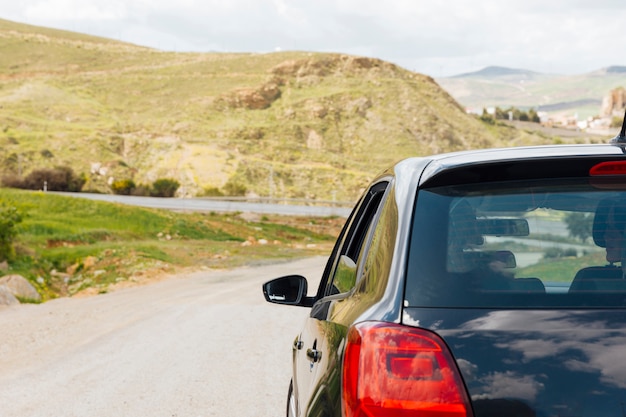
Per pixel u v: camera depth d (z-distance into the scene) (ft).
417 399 6.82
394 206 8.29
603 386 6.61
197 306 57.16
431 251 7.55
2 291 67.77
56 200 188.55
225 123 636.48
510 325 6.94
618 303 7.03
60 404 25.44
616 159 7.84
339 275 10.89
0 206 107.65
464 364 6.82
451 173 8.01
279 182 510.99
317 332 10.32
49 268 107.96
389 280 7.53
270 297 14.03
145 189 442.09
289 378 28.50
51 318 53.01
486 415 6.69
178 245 145.38
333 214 256.11
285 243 184.34
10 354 37.55
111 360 34.22
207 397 25.72
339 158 604.90
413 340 6.98
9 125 553.23
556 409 6.60
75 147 515.91
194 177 499.10
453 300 7.20
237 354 34.32
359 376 7.13
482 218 7.79
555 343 6.80
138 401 25.49
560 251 7.54
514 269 7.38
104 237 148.87
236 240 182.09
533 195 7.97
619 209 7.80
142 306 59.57
